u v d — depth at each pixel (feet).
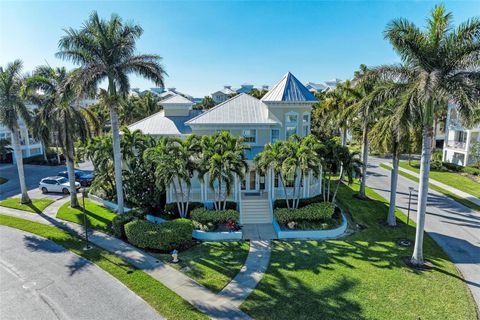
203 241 65.87
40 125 87.97
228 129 92.53
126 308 42.65
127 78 70.79
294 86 95.30
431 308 42.80
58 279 50.16
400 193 103.55
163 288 47.39
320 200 82.69
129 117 185.47
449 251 60.95
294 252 60.23
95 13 68.80
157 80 73.41
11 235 68.28
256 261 56.49
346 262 56.13
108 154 86.84
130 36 71.72
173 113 110.52
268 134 93.45
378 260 56.95
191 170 73.77
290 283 48.93
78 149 98.48
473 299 45.21
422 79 46.80
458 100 46.37
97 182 89.15
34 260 56.75
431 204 91.20
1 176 132.36
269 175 80.53
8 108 84.48
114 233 69.26
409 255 59.11
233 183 81.87
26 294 45.98
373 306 43.11
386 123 65.82
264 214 78.59
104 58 70.38
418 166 147.84
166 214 78.69
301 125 93.97
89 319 40.40
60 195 103.35
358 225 74.79
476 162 130.62
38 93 86.58
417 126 55.42
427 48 49.60
